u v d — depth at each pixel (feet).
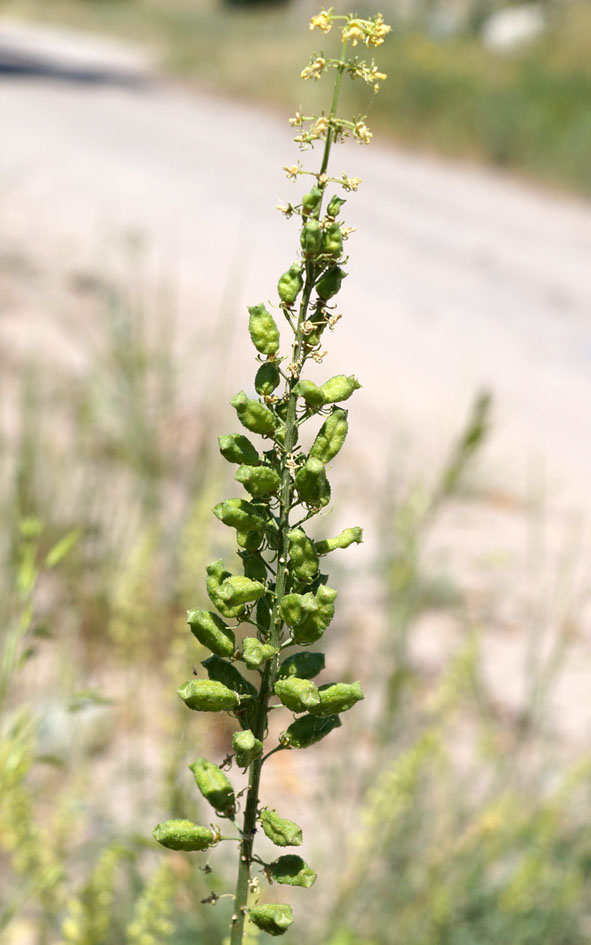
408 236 46.78
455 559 20.51
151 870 11.01
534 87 65.87
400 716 13.19
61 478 17.02
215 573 4.03
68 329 28.19
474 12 90.33
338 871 11.43
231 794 4.09
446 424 27.48
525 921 11.37
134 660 13.21
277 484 3.92
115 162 52.80
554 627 18.54
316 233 3.68
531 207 55.36
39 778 12.34
